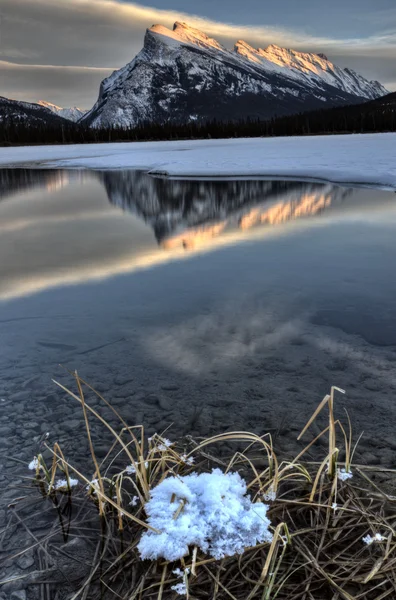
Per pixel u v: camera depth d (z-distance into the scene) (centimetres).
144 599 135
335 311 430
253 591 133
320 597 135
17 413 256
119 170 2748
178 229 929
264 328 392
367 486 183
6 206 1340
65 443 227
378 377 296
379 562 138
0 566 152
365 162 2105
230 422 246
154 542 145
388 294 476
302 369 312
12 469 205
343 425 241
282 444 224
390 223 886
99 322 413
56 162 3631
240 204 1248
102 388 287
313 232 841
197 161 2856
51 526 169
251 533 151
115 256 693
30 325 407
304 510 168
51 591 142
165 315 429
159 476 194
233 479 179
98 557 154
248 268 605
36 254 712
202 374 306
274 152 3328
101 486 171
